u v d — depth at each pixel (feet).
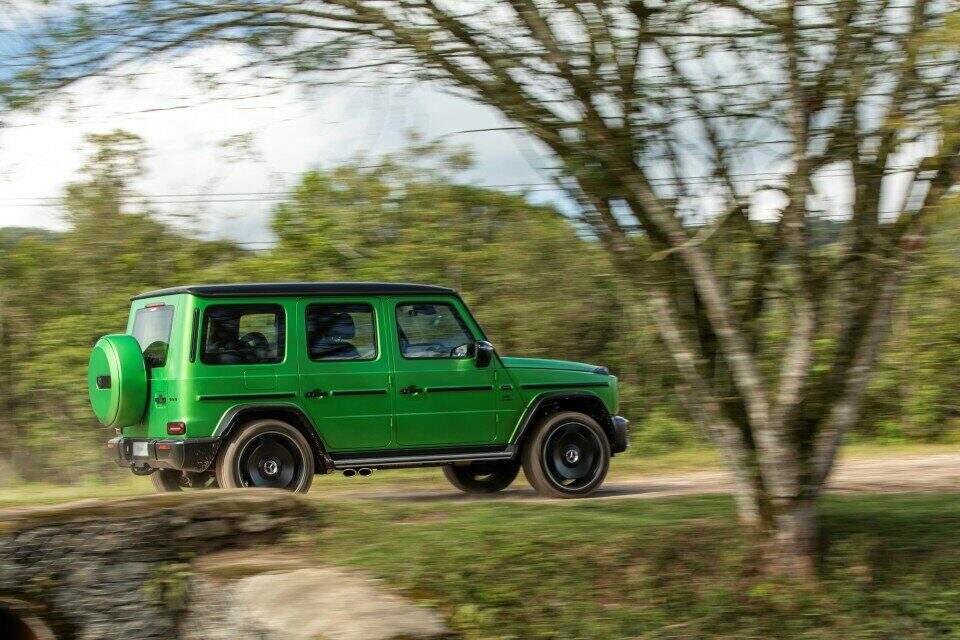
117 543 24.50
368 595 22.04
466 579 22.97
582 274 60.64
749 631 22.09
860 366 23.94
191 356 32.32
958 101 21.39
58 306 58.95
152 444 32.89
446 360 35.32
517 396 36.01
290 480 32.86
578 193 23.61
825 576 23.76
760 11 21.95
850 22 21.84
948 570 23.82
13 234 59.26
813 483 23.98
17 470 57.72
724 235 23.76
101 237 59.00
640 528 25.76
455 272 60.80
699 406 24.94
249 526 25.82
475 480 41.04
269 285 33.65
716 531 25.39
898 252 23.32
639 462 52.03
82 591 24.20
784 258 23.79
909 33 21.53
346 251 60.39
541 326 60.70
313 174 61.67
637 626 21.98
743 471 24.44
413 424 34.68
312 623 21.03
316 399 33.50
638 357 61.46
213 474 34.83
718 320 23.43
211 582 23.36
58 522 24.23
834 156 22.65
